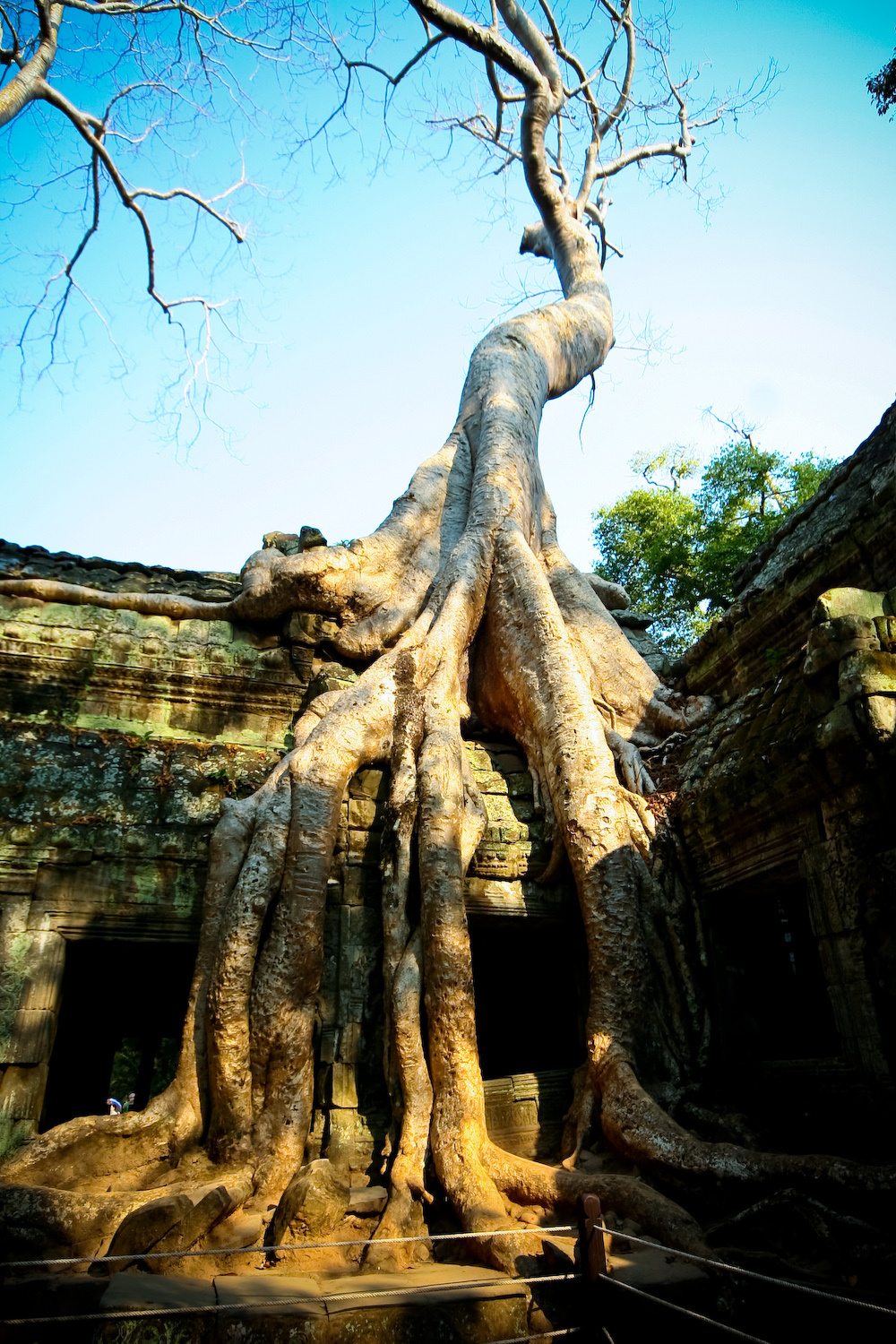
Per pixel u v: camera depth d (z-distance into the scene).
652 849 6.62
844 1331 3.50
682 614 18.05
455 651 7.61
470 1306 3.53
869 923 4.68
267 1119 5.36
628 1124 5.00
